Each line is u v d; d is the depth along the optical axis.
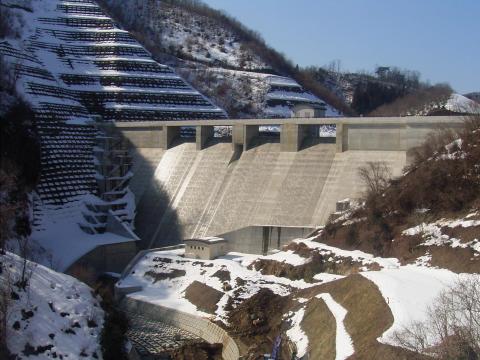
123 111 118.25
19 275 52.09
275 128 140.75
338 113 180.12
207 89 153.25
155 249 86.06
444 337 37.34
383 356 39.28
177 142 108.06
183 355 57.66
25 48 121.62
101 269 85.81
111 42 132.38
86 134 109.44
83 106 117.19
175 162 103.88
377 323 44.25
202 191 96.00
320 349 47.78
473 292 40.69
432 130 77.19
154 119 119.69
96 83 123.00
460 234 58.28
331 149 86.75
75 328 49.94
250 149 95.44
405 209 68.31
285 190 86.06
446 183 66.62
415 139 78.62
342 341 45.53
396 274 52.88
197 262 77.12
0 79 102.31
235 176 93.44
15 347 44.06
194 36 192.38
